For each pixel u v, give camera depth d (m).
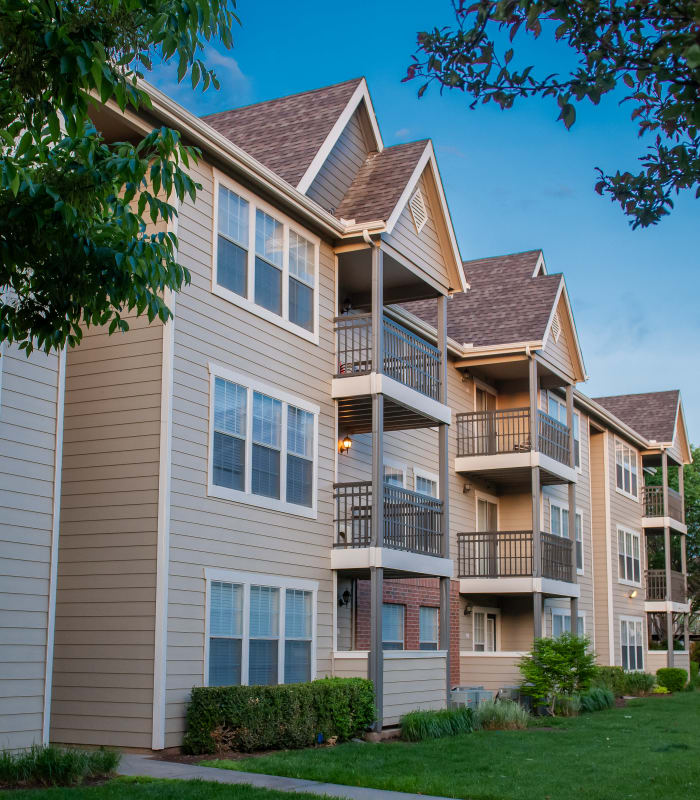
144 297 7.85
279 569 15.73
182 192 7.64
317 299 17.58
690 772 13.02
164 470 13.53
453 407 24.72
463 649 23.89
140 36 6.99
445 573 19.02
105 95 6.48
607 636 32.47
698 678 37.03
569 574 26.03
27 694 10.62
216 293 14.91
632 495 36.94
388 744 15.27
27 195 7.23
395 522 18.03
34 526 10.97
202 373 14.45
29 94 6.59
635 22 6.73
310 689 14.67
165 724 12.98
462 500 24.75
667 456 39.50
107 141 14.05
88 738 13.22
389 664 16.97
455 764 13.25
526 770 12.94
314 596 16.59
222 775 11.30
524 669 22.36
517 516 26.59
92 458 14.04
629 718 21.28
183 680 13.40
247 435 15.30
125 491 13.72
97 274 7.73
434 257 19.95
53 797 8.95
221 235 15.16
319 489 17.12
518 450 24.98
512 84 7.18
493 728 18.77
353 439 19.64
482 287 27.69
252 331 15.67
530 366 24.55
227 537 14.60
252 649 14.94
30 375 11.17
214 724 13.04
